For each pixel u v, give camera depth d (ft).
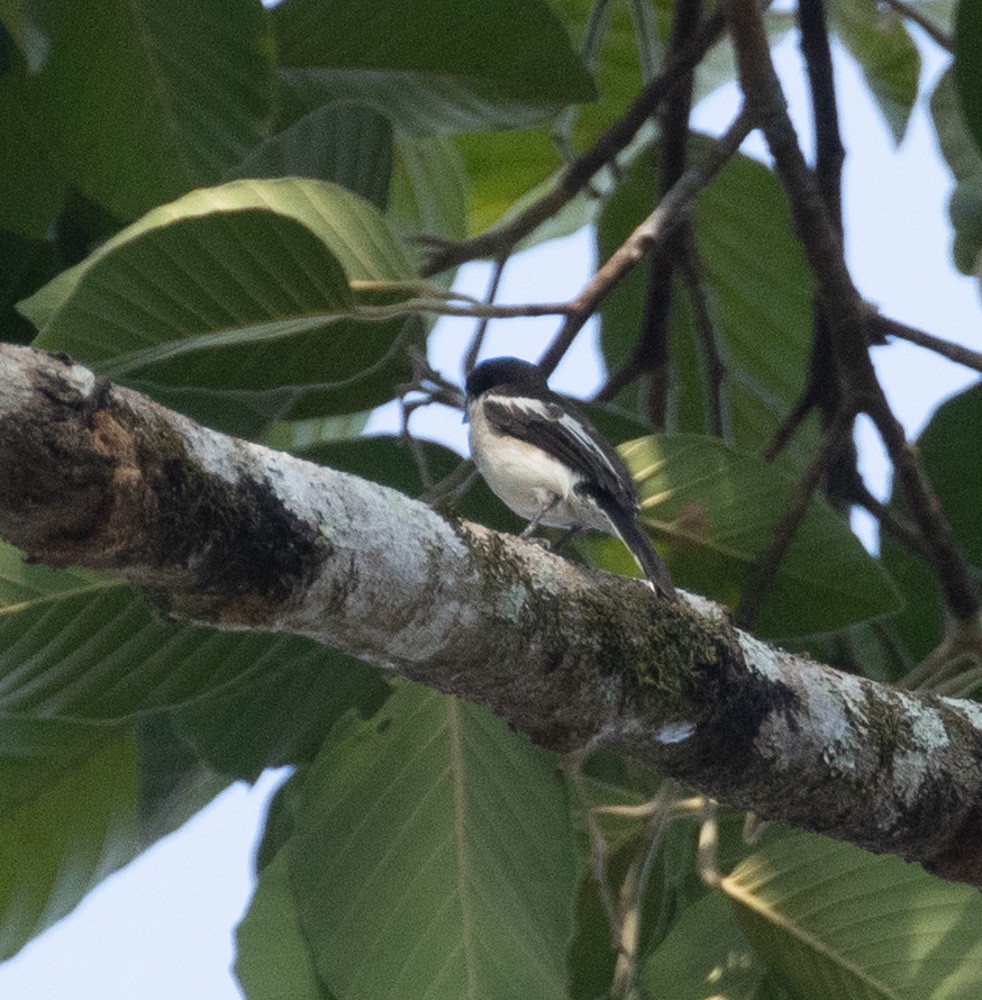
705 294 33.78
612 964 27.78
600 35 33.94
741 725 21.22
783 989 24.90
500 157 40.45
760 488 26.12
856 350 27.32
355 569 18.01
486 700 20.40
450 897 23.04
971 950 22.99
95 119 26.02
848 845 23.82
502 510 27.73
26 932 26.30
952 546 27.02
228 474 16.93
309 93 30.81
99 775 26.99
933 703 23.27
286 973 24.34
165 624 23.39
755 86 27.73
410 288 24.07
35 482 15.07
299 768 27.30
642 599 21.08
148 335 22.89
